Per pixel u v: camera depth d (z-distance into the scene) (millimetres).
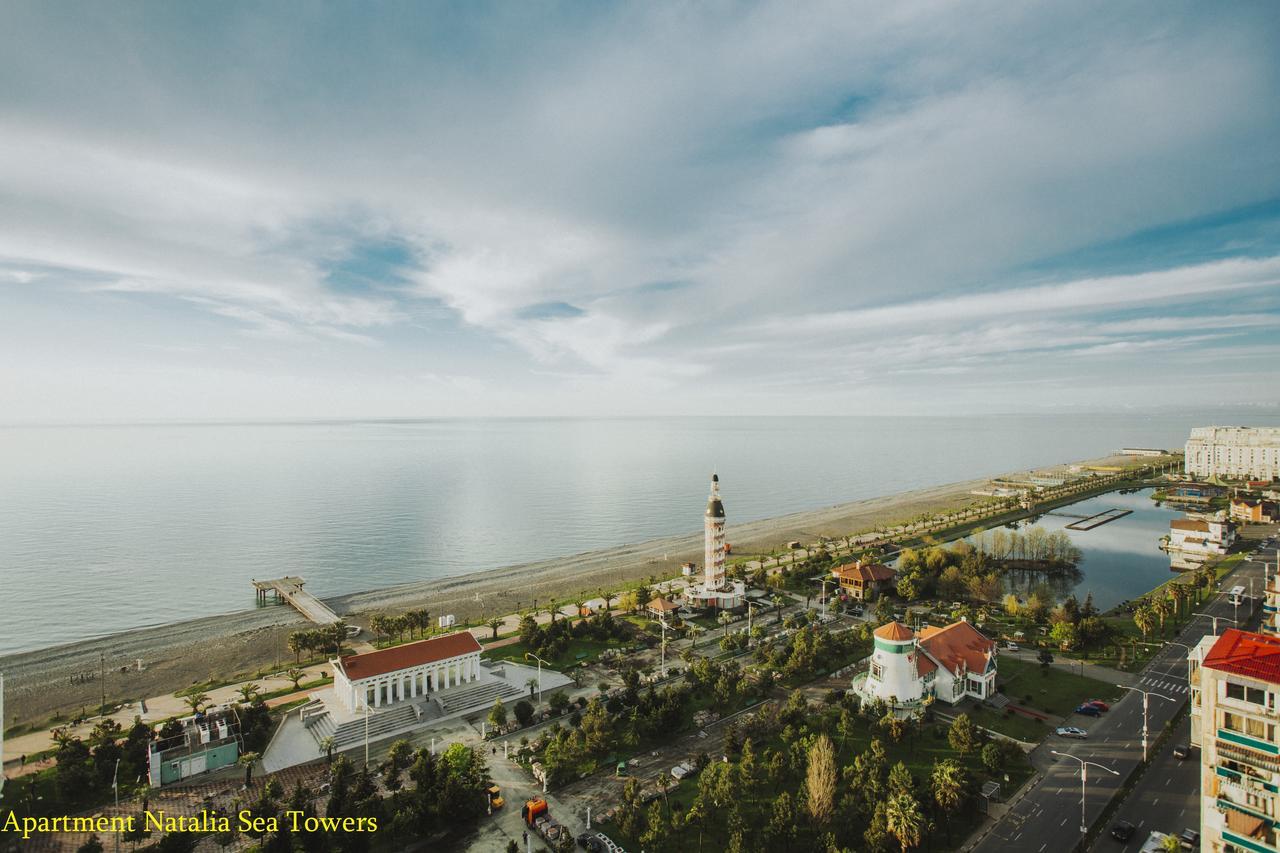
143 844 83562
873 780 86188
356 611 195875
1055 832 83188
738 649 152125
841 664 140250
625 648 154125
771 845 80188
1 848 81375
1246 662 65500
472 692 126188
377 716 116250
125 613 196875
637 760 103125
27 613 195500
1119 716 114688
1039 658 139875
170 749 101875
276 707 123938
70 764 96562
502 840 83875
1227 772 65188
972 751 101750
